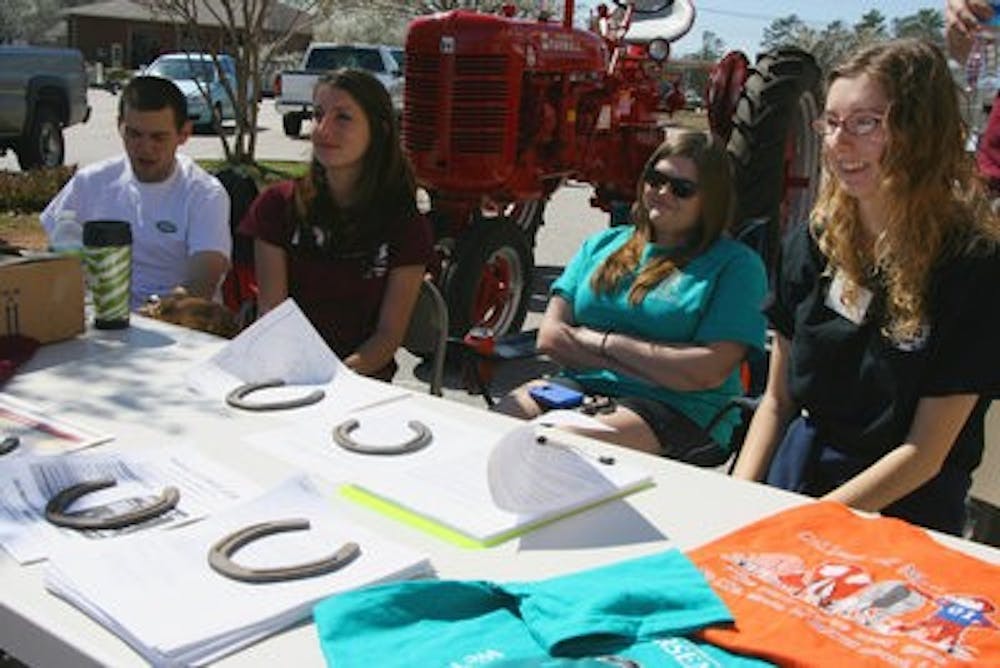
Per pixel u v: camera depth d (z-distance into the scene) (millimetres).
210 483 1549
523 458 1526
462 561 1363
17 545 1337
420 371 4918
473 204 5160
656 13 6578
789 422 2402
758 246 3391
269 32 15727
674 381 2791
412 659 1097
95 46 46094
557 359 3000
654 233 2947
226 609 1177
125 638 1129
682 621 1171
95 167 3611
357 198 2979
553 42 5262
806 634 1153
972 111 2744
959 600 1228
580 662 1097
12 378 2021
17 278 2164
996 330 1990
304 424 1833
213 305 2717
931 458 2039
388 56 18750
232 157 13070
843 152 2070
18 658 1200
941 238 2037
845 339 2168
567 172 5613
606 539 1438
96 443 1702
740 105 5648
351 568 1288
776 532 1425
